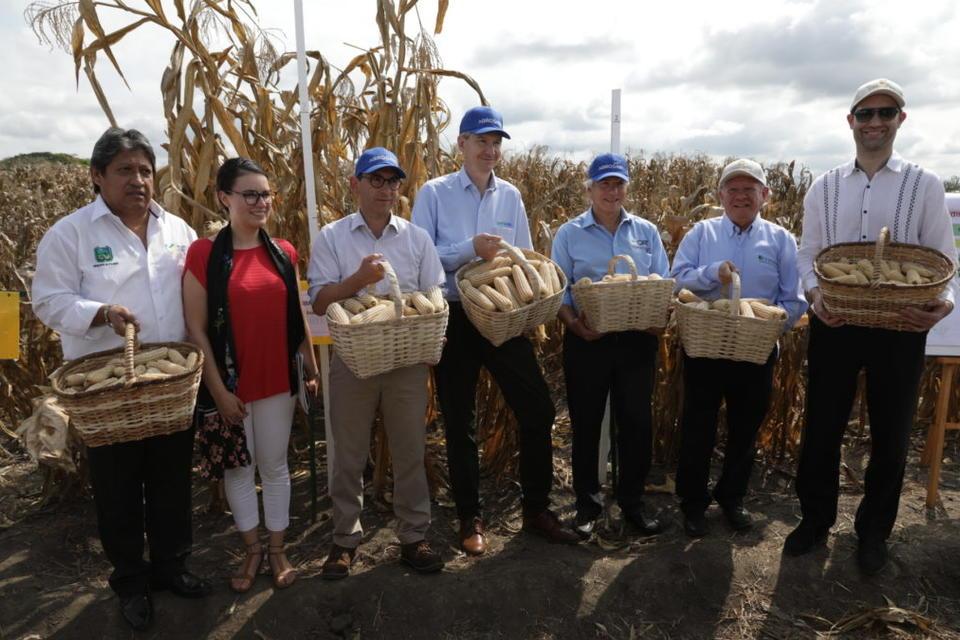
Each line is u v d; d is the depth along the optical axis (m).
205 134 3.96
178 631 2.92
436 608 3.08
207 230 3.58
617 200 3.44
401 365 2.85
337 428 3.13
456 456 3.47
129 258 2.68
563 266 3.62
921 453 4.71
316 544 3.60
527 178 11.12
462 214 3.44
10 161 15.48
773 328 3.06
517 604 3.12
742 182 3.39
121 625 2.92
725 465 3.68
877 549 3.32
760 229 3.52
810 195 3.35
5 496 4.12
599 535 3.68
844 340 3.16
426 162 4.36
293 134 4.41
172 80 3.84
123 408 2.41
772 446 4.68
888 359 3.10
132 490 2.79
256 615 3.00
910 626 3.05
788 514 3.91
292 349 3.06
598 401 3.53
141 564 2.92
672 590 3.23
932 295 2.77
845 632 3.04
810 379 3.35
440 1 4.23
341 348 2.77
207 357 2.80
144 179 2.62
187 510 3.01
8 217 7.92
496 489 4.31
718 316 3.11
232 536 3.71
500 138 3.37
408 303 2.92
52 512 3.93
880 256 2.82
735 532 3.69
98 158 2.56
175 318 2.81
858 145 3.14
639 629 3.06
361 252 3.09
